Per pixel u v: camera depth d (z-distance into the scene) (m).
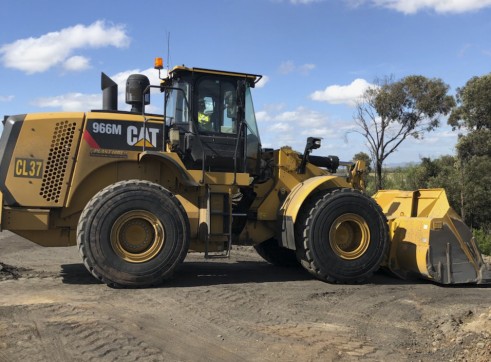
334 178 7.90
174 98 7.82
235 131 7.91
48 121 7.00
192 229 7.42
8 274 7.58
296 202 7.53
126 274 6.56
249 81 8.08
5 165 6.82
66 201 7.02
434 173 22.77
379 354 4.42
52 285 6.82
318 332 5.00
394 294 6.85
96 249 6.47
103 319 5.12
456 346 4.62
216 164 7.75
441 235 7.52
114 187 6.66
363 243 7.60
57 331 4.69
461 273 7.49
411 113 23.38
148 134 7.43
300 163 8.41
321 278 7.50
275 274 8.30
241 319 5.37
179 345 4.50
